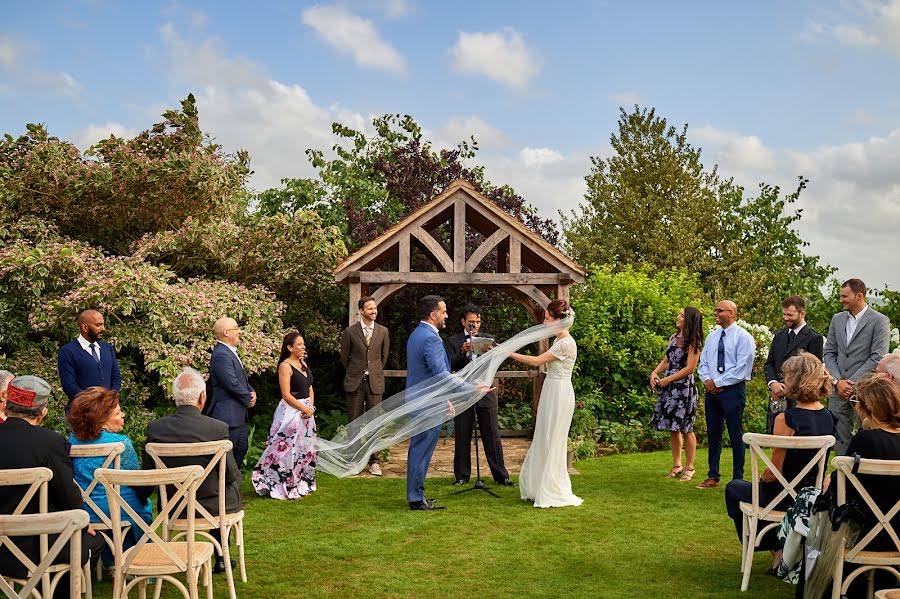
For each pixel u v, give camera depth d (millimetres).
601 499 7707
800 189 23625
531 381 13328
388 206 14938
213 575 5402
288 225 11398
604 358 12141
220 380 7137
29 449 4098
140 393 9766
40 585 4184
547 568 5531
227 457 5219
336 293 12383
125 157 10641
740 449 7953
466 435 8523
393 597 4938
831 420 5031
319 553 5910
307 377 8211
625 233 24875
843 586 4184
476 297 13500
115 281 9188
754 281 21812
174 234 10883
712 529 6578
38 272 9266
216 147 11859
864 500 4109
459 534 6430
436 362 7270
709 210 23891
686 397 8469
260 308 10695
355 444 8578
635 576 5355
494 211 10102
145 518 5023
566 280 10188
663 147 26125
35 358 9453
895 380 5199
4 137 10977
